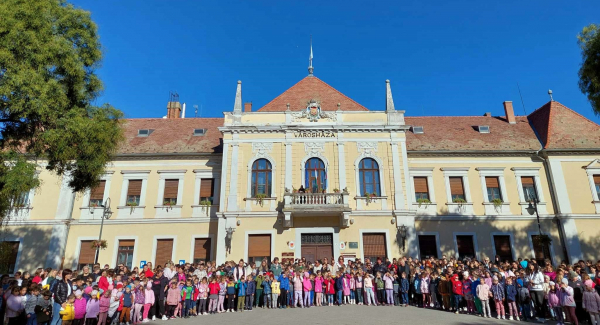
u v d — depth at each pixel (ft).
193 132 87.71
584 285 37.17
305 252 67.05
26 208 74.69
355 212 68.28
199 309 45.03
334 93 83.35
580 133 81.87
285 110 78.18
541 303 40.70
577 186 76.64
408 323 36.29
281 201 69.21
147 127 91.40
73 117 39.65
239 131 73.15
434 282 47.52
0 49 35.27
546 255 73.26
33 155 43.37
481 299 42.04
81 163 41.83
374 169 71.92
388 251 66.59
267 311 45.37
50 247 72.90
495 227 75.56
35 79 36.19
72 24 42.39
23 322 33.68
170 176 78.79
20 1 38.19
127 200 77.71
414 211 68.54
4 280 39.24
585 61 49.19
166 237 74.79
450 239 74.90
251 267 58.44
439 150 79.61
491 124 90.84
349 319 38.09
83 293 36.68
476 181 78.59
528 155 79.97
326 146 72.59
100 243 69.00
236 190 69.72
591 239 73.31
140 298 40.32
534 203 70.85
